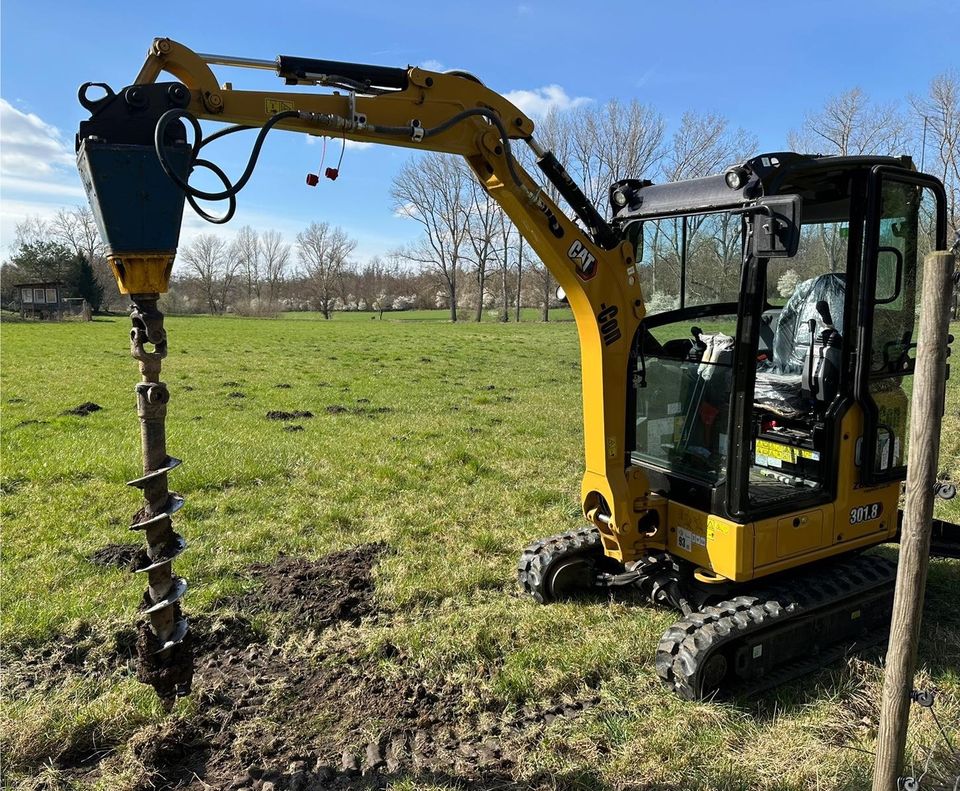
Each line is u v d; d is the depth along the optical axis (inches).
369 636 191.3
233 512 291.1
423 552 250.1
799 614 165.8
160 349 121.8
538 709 161.8
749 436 156.7
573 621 197.3
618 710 158.9
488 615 201.9
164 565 127.0
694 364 172.7
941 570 227.9
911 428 99.3
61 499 296.2
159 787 137.3
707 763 140.9
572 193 169.0
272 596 214.1
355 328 1724.9
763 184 150.9
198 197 122.2
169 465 125.4
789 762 139.9
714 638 155.4
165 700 137.3
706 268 175.3
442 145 154.3
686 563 185.2
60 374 701.3
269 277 3442.4
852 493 175.6
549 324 2021.4
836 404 169.5
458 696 165.9
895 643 104.1
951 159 1375.5
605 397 173.2
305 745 149.1
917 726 149.0
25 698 163.8
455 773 140.0
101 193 114.0
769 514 161.9
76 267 2378.2
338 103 141.9
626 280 173.2
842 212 177.2
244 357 928.9
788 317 198.8
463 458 376.8
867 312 165.3
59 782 139.0
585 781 136.8
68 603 204.2
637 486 177.6
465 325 1951.3
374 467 356.8
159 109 119.9
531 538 263.6
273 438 418.0
